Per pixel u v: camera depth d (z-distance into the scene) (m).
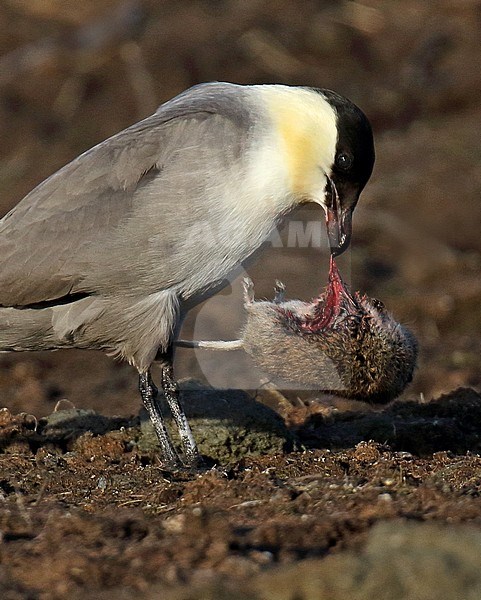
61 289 11.79
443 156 25.31
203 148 11.56
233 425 12.07
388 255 22.72
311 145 11.89
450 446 12.84
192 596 7.98
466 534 8.38
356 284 21.38
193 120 11.73
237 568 8.41
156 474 11.42
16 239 11.88
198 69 28.83
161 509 10.27
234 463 11.88
